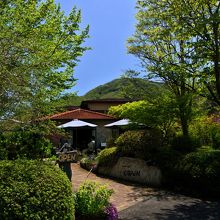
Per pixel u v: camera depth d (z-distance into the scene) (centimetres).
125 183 1497
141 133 1565
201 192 1272
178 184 1362
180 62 1453
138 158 1529
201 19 1252
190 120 1623
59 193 650
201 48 1305
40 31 1013
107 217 847
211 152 1340
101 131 2920
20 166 667
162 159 1434
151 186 1439
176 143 1562
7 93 755
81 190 860
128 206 1120
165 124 1612
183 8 1295
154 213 1045
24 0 1102
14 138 852
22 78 754
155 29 1675
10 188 612
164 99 1566
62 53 1148
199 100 1669
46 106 890
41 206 618
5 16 954
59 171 707
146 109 1584
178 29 1326
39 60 812
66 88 1234
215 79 1405
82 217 827
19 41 780
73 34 1278
